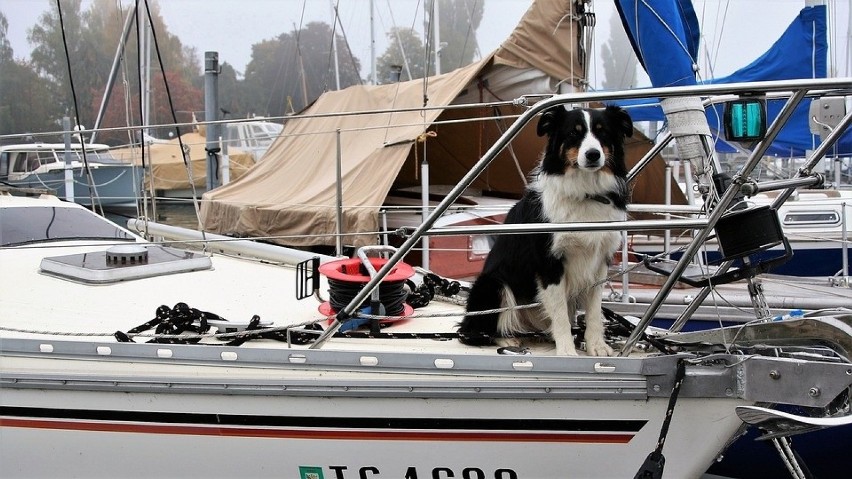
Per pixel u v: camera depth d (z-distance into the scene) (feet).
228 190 28.71
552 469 7.55
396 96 25.61
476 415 7.41
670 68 11.48
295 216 22.47
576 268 8.24
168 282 11.53
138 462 7.91
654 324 15.75
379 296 9.29
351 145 25.53
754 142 6.88
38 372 7.77
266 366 7.68
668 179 21.79
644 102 23.04
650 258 8.94
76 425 7.87
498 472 7.57
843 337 7.01
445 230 7.48
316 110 30.19
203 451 7.79
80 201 30.86
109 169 31.04
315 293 10.00
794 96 6.68
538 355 7.75
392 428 7.52
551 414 7.38
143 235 17.31
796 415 6.93
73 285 11.10
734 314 15.02
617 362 7.29
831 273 22.68
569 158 8.02
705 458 7.41
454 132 27.14
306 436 7.63
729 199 7.09
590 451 7.47
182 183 38.22
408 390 7.34
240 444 7.72
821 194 25.95
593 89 21.88
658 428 7.38
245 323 8.95
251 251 13.82
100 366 7.88
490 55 21.86
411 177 28.76
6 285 11.02
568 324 8.24
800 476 8.36
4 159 32.65
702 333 8.11
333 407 7.52
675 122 10.13
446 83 23.22
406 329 9.40
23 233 13.79
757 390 6.98
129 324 9.27
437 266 20.36
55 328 9.05
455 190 7.32
